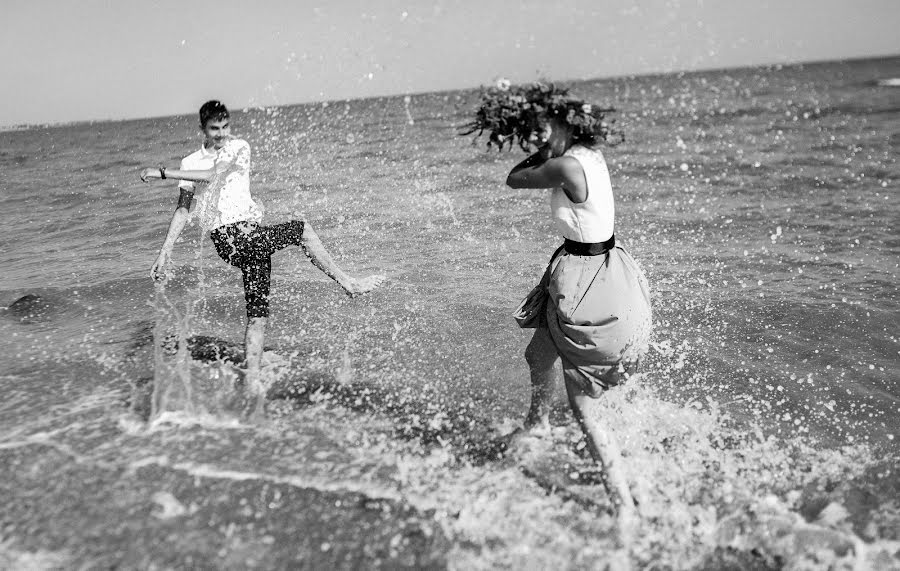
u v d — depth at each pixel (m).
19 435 3.54
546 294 3.48
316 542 2.77
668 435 3.74
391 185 10.67
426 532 2.87
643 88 45.69
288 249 7.40
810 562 2.72
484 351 4.74
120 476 3.17
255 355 4.36
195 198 4.66
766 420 3.90
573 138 3.23
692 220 8.10
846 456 3.52
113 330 5.16
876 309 5.23
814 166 11.87
